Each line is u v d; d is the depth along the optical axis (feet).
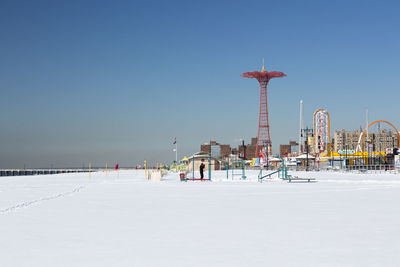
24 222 43.19
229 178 192.65
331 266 24.64
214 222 42.91
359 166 348.18
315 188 107.14
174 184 134.82
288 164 476.13
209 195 81.51
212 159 382.22
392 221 43.16
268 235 35.17
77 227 39.83
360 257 26.91
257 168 439.63
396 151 330.95
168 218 46.09
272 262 25.70
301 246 30.53
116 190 99.40
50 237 34.55
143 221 43.78
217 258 26.84
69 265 25.13
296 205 60.34
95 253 28.48
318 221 43.34
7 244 31.68
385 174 260.42
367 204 61.57
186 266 24.81
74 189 101.35
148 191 95.14
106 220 44.57
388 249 29.37
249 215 48.55
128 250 29.43
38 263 25.66
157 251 29.07
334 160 422.00
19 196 77.87
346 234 35.45
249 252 28.60
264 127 633.20
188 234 35.81
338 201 66.90
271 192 90.79
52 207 58.03
